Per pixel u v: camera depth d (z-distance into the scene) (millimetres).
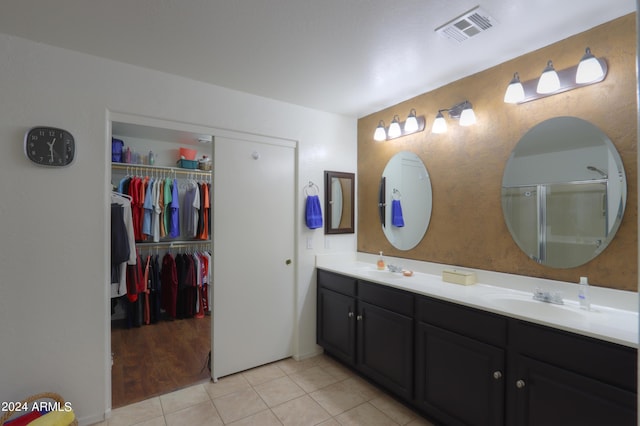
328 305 2834
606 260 1630
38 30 1724
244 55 2012
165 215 3689
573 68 1734
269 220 2773
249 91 2584
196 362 2809
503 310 1581
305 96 2699
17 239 1794
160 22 1655
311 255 2984
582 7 1539
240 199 2623
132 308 3627
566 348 1356
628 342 1178
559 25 1687
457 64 2131
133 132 3600
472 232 2250
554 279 1826
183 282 3824
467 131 2285
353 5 1521
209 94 2428
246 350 2656
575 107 1744
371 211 3137
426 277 2445
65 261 1910
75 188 1937
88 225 1974
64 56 1911
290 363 2820
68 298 1917
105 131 2029
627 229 1562
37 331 1839
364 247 3215
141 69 2154
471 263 2256
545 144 1863
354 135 3295
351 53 1986
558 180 1810
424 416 2049
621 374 1202
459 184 2340
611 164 1611
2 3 1481
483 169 2184
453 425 1811
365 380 2516
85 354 1961
